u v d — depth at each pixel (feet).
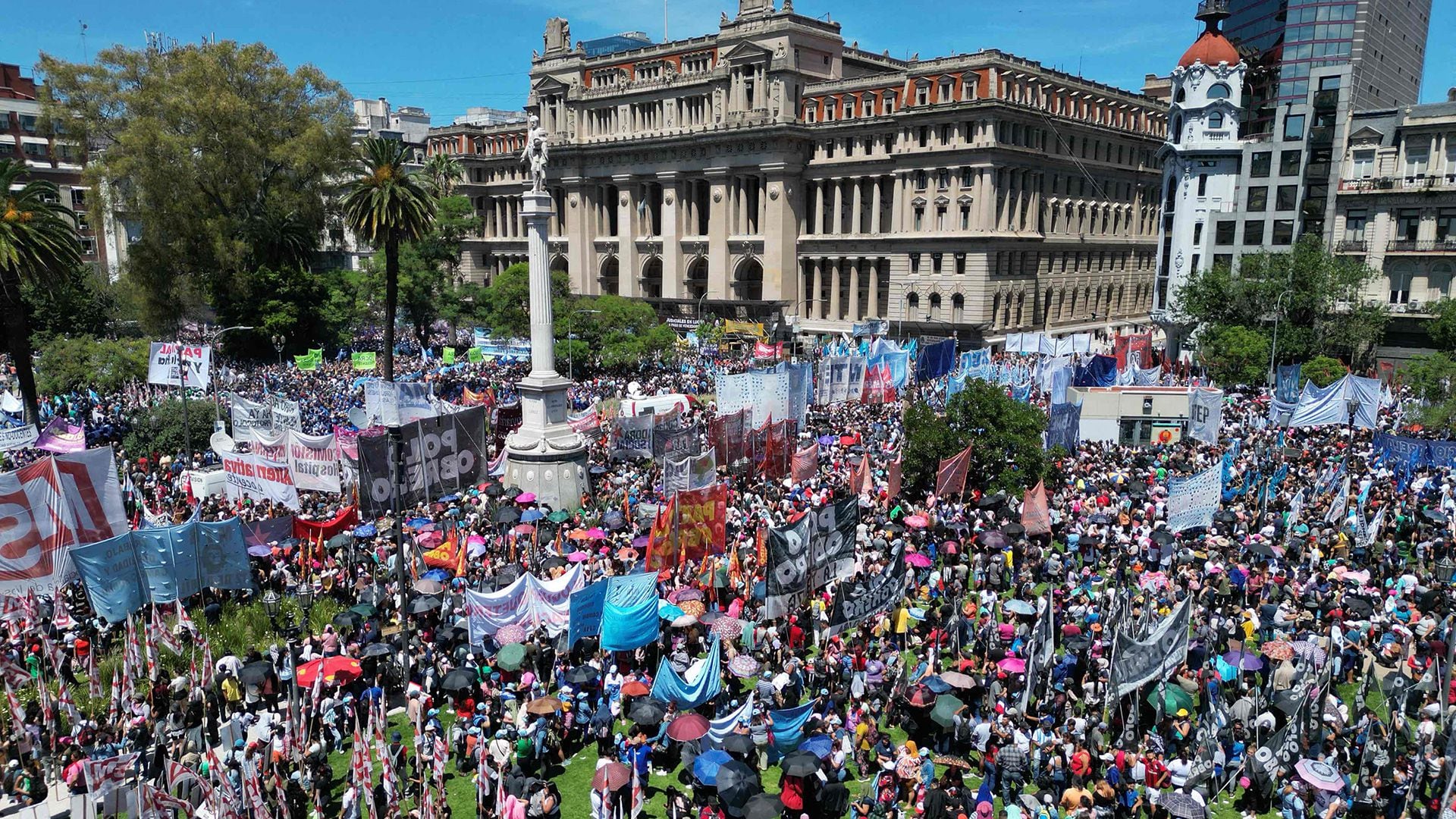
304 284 297.74
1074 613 97.40
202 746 73.36
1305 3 358.23
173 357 184.14
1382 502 126.00
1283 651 82.43
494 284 305.53
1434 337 224.74
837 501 99.66
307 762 73.26
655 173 393.09
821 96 357.82
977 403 144.97
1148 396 175.22
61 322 303.27
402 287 306.96
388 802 67.97
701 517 108.06
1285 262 243.60
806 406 196.24
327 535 118.01
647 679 87.51
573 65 421.18
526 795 67.05
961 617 94.38
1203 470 118.73
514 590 90.07
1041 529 124.26
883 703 86.07
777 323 339.36
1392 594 102.78
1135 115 393.91
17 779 71.15
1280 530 123.34
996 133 311.47
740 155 366.43
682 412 185.57
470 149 471.62
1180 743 77.92
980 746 74.69
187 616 98.37
